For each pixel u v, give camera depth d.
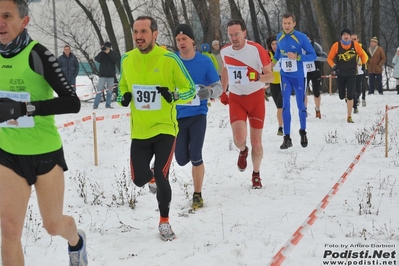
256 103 9.16
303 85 12.69
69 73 23.02
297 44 12.44
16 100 4.79
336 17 48.28
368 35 49.69
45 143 4.91
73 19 34.72
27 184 4.91
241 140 9.02
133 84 6.96
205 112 8.29
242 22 9.09
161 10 33.44
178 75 6.95
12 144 4.84
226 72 9.23
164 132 6.96
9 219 4.84
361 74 19.45
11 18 4.65
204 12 31.28
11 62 4.75
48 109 4.71
